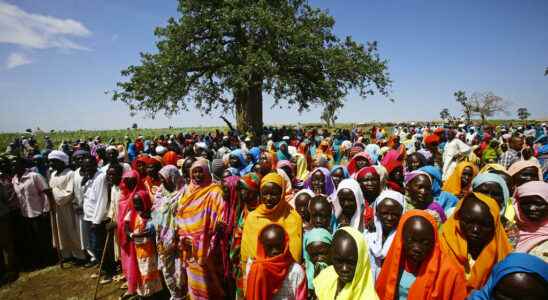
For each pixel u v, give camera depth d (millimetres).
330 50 21609
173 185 4398
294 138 19156
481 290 1933
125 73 21562
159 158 6559
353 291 2389
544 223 2779
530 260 1666
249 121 24500
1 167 6168
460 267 2332
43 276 5664
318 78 23375
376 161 8125
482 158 9891
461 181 4551
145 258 4398
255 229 3488
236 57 20938
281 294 2805
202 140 18656
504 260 1769
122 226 4520
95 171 5668
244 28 21391
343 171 5066
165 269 4195
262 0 20547
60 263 5914
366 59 22656
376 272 2965
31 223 6254
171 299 4273
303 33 20547
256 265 2754
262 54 19469
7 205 5711
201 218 3969
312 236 3059
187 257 3988
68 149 14531
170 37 21562
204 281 3945
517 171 4312
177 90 21781
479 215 2434
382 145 10883
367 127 48562
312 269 3250
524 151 6832
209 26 21750
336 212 3869
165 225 4191
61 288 5246
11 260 5664
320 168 4844
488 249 2455
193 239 3939
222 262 4137
